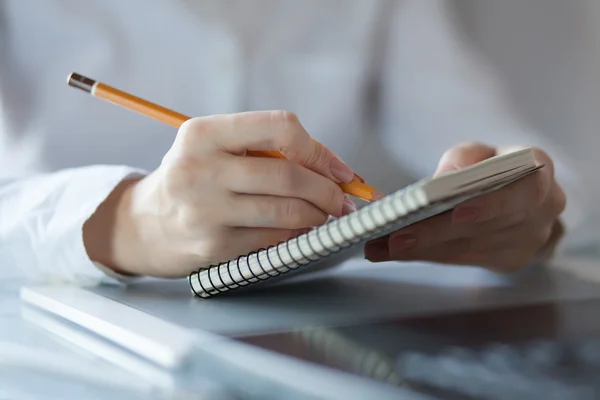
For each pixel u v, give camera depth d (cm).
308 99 104
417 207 33
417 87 108
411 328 39
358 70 106
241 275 46
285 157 50
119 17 99
